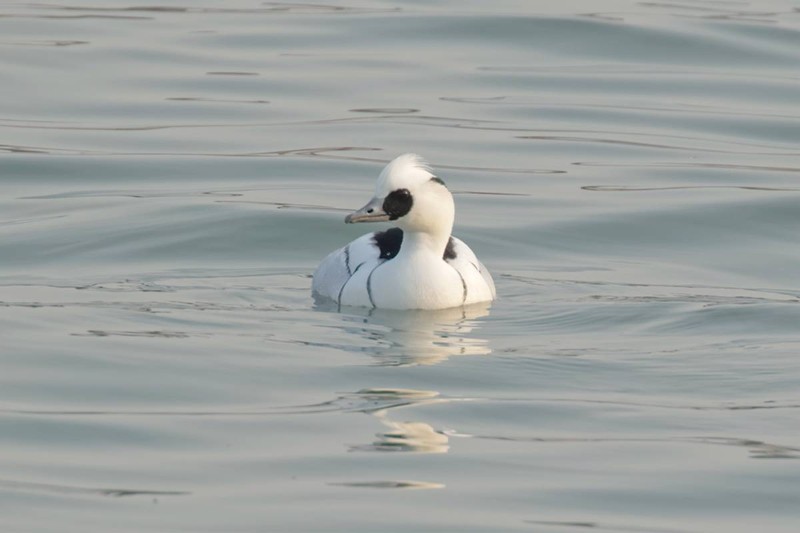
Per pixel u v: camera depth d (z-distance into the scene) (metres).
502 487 11.27
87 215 20.56
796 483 11.42
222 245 19.45
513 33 30.84
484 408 13.12
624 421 12.84
